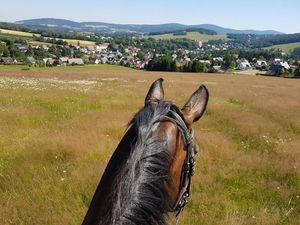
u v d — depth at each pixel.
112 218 1.75
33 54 156.00
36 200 7.63
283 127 18.53
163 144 1.89
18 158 10.47
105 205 1.89
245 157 11.92
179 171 2.17
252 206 8.38
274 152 13.16
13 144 11.77
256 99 31.02
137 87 35.25
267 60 199.50
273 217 7.71
